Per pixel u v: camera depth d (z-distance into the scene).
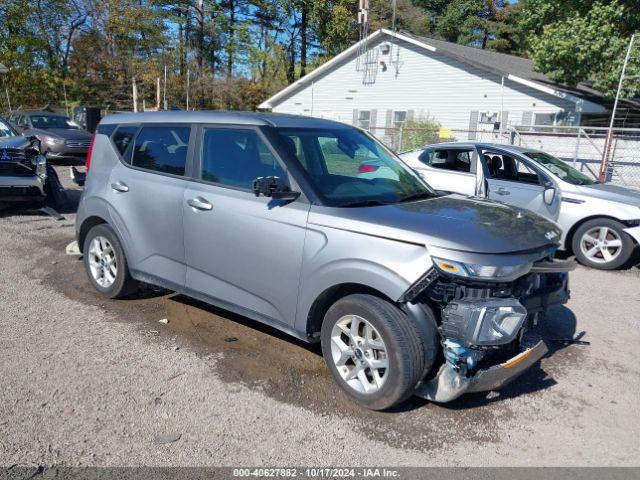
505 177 7.95
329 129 4.40
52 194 9.08
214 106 38.88
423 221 3.42
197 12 44.41
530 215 3.94
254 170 4.01
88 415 3.32
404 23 46.44
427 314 3.26
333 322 3.57
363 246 3.37
